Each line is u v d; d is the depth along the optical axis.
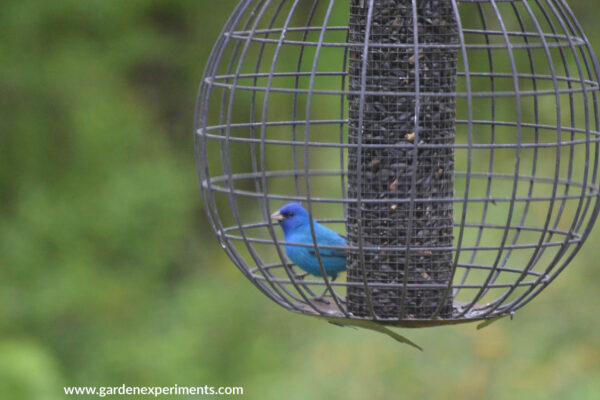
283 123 8.85
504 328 11.91
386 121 8.20
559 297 12.09
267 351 14.68
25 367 13.39
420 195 8.21
